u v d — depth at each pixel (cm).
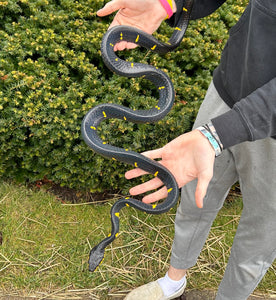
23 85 226
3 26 256
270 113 105
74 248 246
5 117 230
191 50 255
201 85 260
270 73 126
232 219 279
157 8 151
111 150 137
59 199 272
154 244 256
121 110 149
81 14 260
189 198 176
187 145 118
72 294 226
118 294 229
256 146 140
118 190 284
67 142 235
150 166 133
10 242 242
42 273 231
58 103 225
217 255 257
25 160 255
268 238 153
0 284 223
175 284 217
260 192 147
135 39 156
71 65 239
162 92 156
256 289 240
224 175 167
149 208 147
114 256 247
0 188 266
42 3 251
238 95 144
